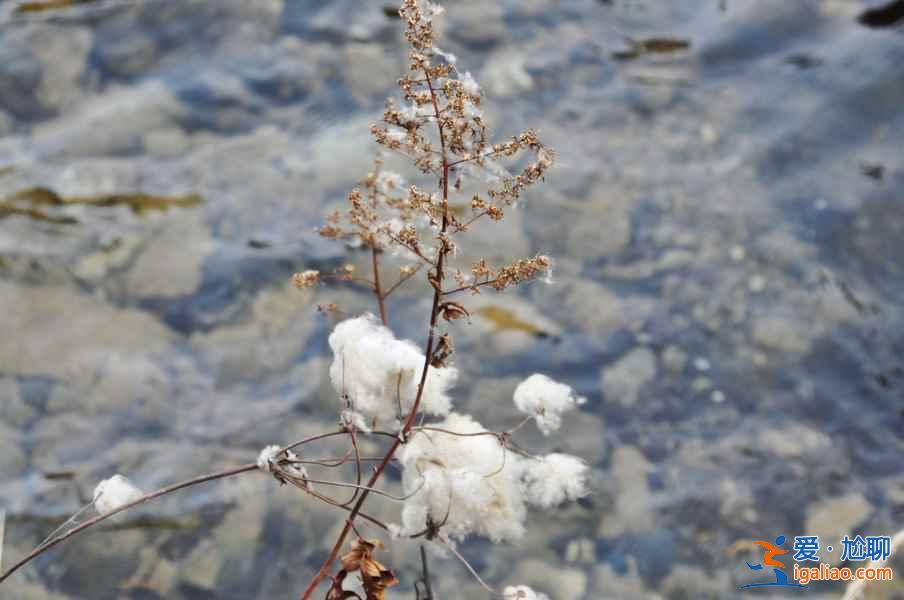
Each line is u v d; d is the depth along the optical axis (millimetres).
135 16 4598
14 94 4254
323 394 3211
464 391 3221
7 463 2994
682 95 4371
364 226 2037
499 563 2791
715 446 3146
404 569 2752
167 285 3537
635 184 3961
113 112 4188
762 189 3967
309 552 2795
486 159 1831
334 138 4082
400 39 4543
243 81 4332
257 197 3850
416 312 3438
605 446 3125
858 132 4188
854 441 3178
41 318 3406
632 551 2854
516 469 2049
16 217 3723
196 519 2861
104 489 2090
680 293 3588
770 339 3447
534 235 3730
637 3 4840
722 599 2760
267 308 3473
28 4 4652
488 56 4492
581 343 3406
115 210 3783
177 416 3154
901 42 4516
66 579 2711
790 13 4723
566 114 4258
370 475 2980
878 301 3580
